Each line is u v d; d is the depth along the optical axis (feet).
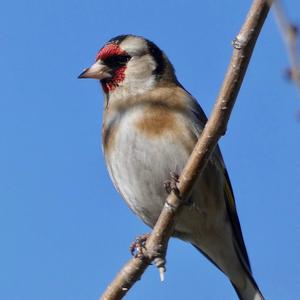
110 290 20.81
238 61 16.85
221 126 18.35
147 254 20.31
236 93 17.63
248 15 16.26
